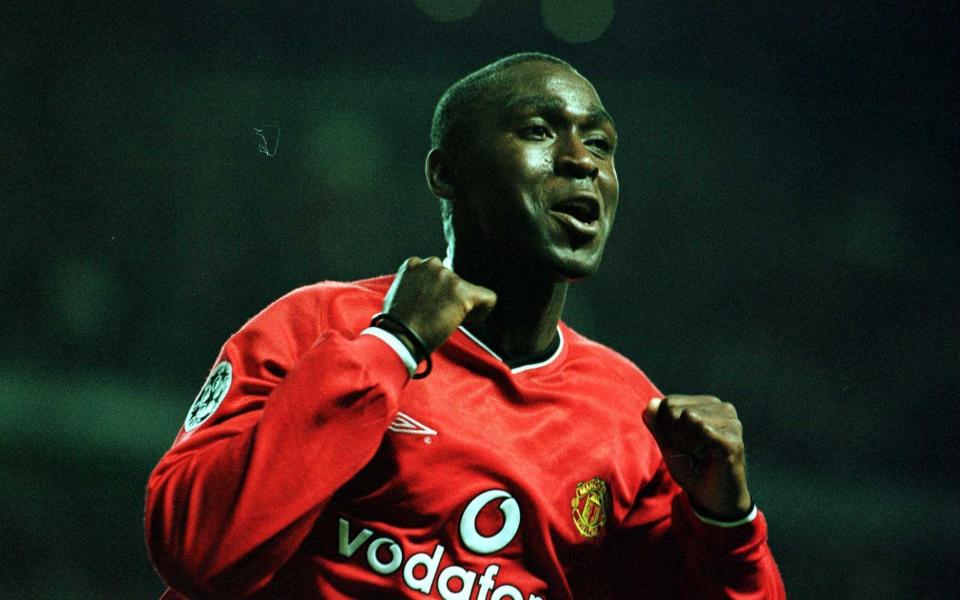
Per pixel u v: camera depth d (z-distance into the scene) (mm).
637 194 59969
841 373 56281
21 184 57344
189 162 58438
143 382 55594
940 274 57031
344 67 58875
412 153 60031
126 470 41344
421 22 56625
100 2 55406
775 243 58875
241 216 58719
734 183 59656
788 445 54969
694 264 59000
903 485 51562
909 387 55562
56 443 42344
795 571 41219
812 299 57719
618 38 57281
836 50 55562
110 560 35000
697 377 57438
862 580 41219
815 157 59406
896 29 53250
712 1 54031
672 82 60344
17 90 57000
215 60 57906
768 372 56875
